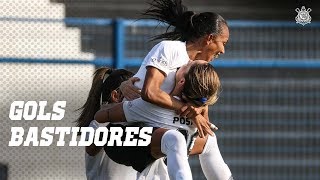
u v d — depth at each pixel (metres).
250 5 32.59
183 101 14.72
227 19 32.34
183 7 16.25
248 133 28.78
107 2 31.30
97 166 15.85
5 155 26.42
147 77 14.72
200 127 14.73
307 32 28.70
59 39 28.25
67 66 27.73
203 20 15.53
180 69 14.73
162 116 14.75
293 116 28.95
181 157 14.11
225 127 28.69
